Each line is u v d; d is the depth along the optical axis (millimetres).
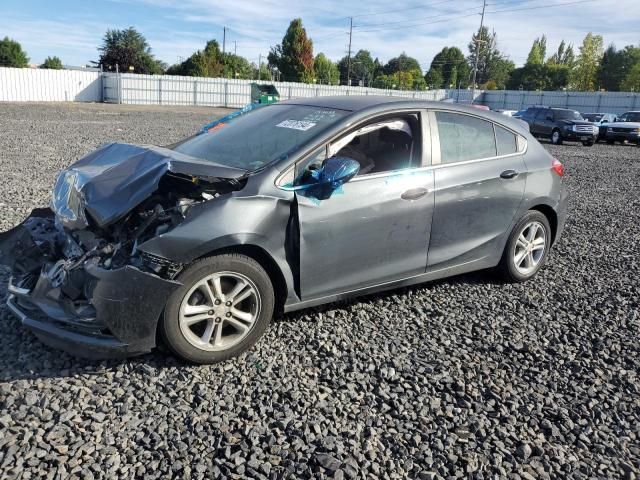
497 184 4695
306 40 73812
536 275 5500
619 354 3945
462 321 4316
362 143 4016
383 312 4375
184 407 3008
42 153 12383
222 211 3355
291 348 3709
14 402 2945
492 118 4867
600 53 83000
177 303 3254
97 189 3426
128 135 17656
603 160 17984
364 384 3340
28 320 3352
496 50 118875
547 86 93312
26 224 4051
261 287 3531
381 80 96625
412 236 4203
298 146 3766
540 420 3113
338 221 3762
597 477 2686
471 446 2855
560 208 5359
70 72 43375
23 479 2410
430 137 4328
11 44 63562
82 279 3293
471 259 4719
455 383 3422
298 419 2969
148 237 3320
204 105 48594
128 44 72812
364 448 2777
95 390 3096
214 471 2557
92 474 2484
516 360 3764
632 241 7109
